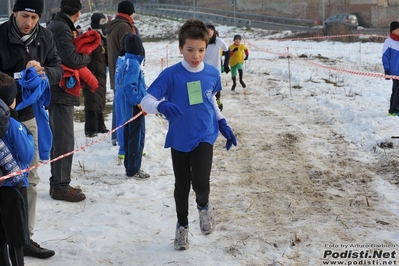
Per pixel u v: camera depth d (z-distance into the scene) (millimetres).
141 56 7102
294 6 53250
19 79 4766
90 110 9516
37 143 5082
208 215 4992
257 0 56594
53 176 6461
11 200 4055
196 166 4781
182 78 4766
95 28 9914
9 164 4012
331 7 50469
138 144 7238
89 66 9367
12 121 4102
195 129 4777
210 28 10531
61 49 6168
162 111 4527
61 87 6250
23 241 4102
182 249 5074
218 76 4941
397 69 10180
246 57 15211
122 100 7168
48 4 57781
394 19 46688
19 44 4938
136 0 70812
